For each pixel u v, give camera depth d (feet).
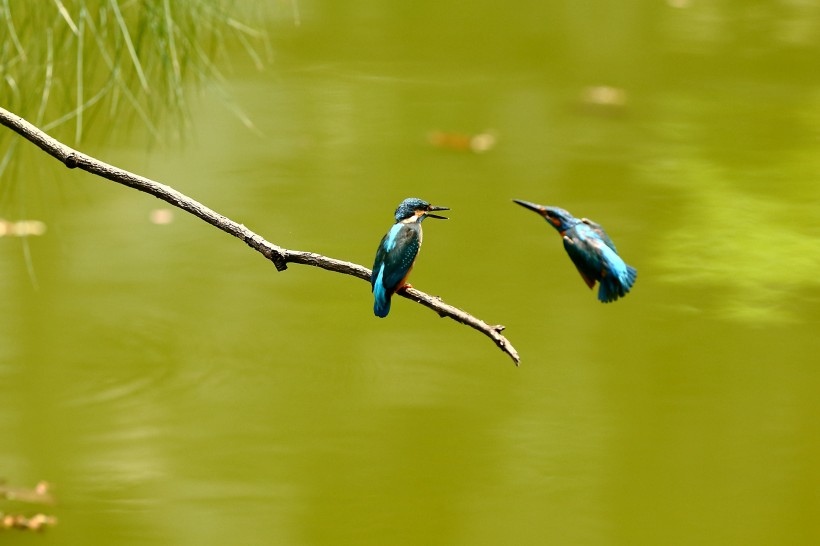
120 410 30.50
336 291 37.63
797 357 33.65
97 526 25.95
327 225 41.19
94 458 28.45
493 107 55.06
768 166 47.73
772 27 70.54
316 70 59.16
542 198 44.45
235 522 26.00
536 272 38.86
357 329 35.06
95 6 27.48
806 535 25.45
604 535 25.53
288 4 63.98
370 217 41.98
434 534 25.79
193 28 27.53
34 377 31.96
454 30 68.44
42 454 28.60
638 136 51.57
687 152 49.52
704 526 26.07
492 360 33.45
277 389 31.81
